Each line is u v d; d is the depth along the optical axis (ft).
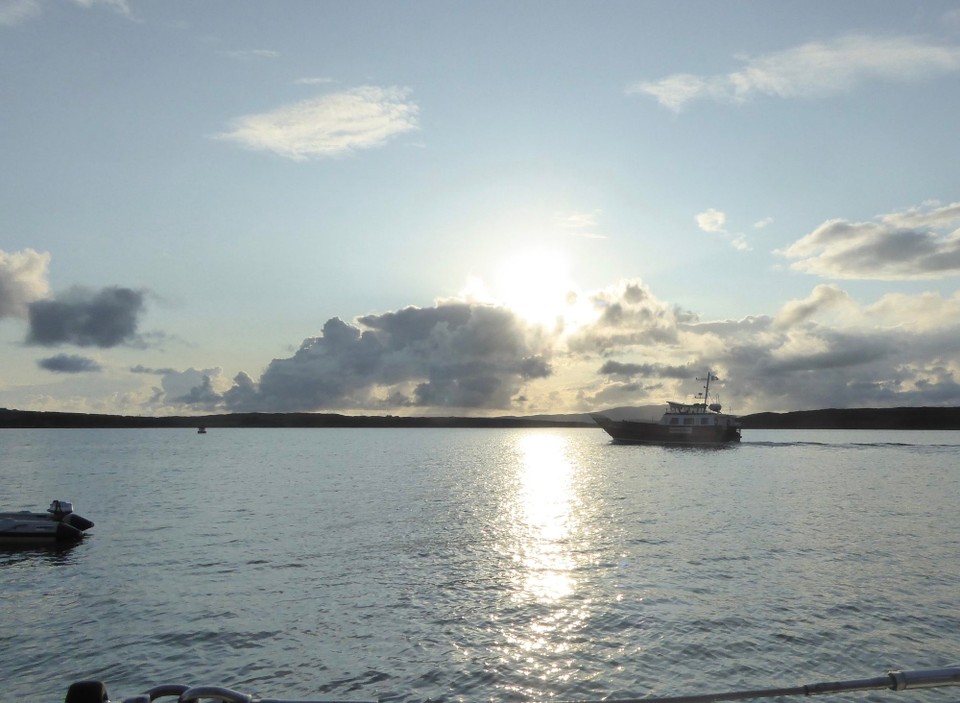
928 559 121.90
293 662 74.28
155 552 130.82
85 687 20.40
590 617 88.22
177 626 85.97
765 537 144.15
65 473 322.55
